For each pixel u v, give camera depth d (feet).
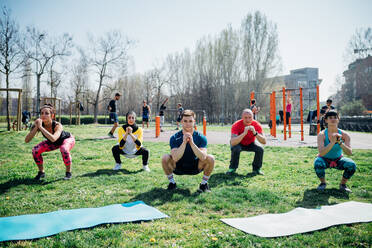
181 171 13.69
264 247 7.53
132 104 178.19
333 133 13.44
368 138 43.65
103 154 23.81
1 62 58.75
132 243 7.65
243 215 10.17
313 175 16.96
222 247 7.54
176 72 154.20
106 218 9.36
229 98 132.05
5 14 57.82
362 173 17.33
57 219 9.21
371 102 136.87
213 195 12.57
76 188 13.51
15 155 22.98
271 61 125.18
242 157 23.97
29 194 12.50
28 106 115.75
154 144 31.14
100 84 111.24
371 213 10.12
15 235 7.87
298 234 8.30
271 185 14.67
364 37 126.93
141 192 12.93
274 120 42.52
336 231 8.57
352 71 143.54
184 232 8.57
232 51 129.70
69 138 16.40
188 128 13.12
